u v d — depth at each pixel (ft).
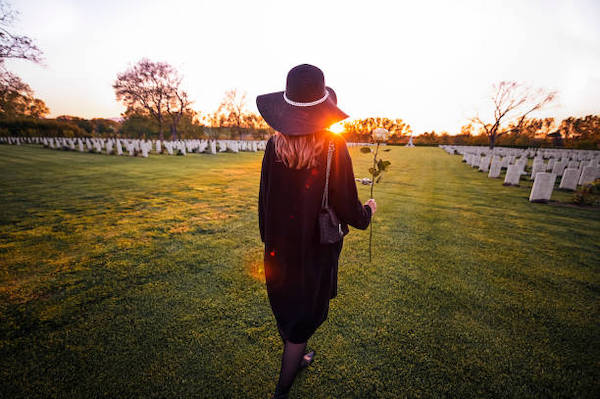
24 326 5.49
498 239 11.16
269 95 3.27
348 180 2.98
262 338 5.33
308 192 2.97
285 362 3.44
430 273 8.13
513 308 6.42
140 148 51.67
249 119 159.43
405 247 10.19
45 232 10.98
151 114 128.98
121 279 7.47
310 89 2.83
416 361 4.82
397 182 27.17
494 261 9.03
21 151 52.65
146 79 121.29
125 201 16.51
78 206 15.11
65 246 9.65
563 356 4.94
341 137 2.98
